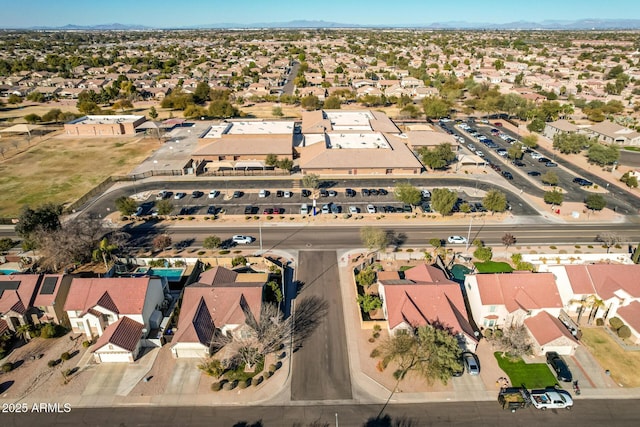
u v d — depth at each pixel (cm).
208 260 7750
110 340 5416
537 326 5859
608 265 6431
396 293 6084
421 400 5047
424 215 9725
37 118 18600
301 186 11412
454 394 5122
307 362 5581
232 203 10406
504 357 5662
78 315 5959
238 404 4978
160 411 4884
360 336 6028
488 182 11700
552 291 6125
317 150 12862
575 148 13738
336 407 4953
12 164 13338
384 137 14300
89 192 10819
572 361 5584
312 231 9025
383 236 7894
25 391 5119
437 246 8031
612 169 12506
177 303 6444
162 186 11500
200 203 10412
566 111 19012
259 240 8638
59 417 4800
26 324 6009
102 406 4944
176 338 5538
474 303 6278
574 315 6438
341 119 17162
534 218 9612
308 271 7556
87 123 16862
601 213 9856
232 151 13038
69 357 5628
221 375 5356
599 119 17525
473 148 14512
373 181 11719
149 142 15738
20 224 7675
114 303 5884
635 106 19825
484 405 4984
